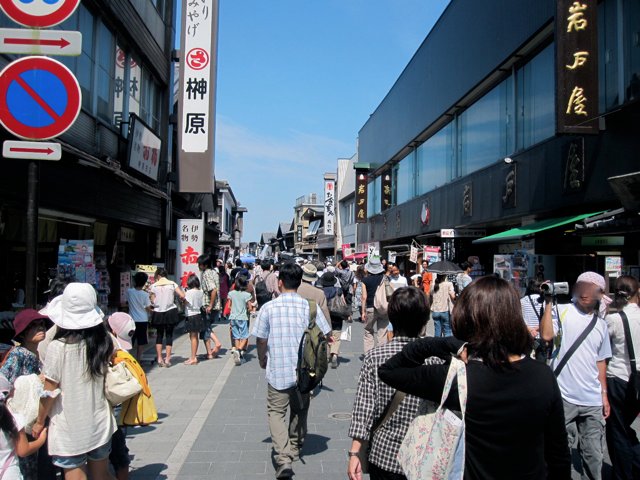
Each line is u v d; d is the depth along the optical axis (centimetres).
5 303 872
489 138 1753
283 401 496
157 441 583
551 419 215
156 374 938
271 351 502
